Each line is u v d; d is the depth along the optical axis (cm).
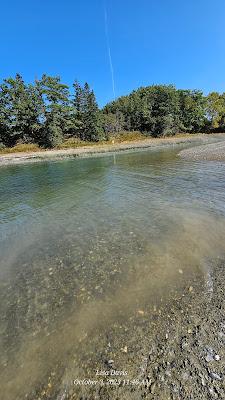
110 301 491
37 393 327
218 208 943
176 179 1562
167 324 420
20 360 377
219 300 466
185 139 6153
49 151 5028
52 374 351
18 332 432
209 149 3244
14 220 1031
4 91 5544
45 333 425
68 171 2380
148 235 767
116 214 994
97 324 434
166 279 544
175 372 335
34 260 681
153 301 480
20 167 3077
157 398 305
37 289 552
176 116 7550
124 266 609
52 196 1401
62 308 484
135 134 7175
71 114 6412
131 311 458
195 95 8062
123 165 2484
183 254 639
